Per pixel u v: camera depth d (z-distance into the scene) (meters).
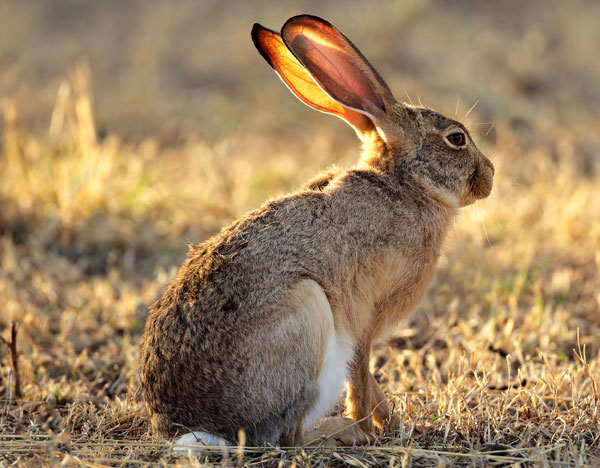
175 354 9.84
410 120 11.26
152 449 9.96
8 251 16.84
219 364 9.69
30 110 25.64
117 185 19.47
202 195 19.58
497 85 26.47
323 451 9.94
